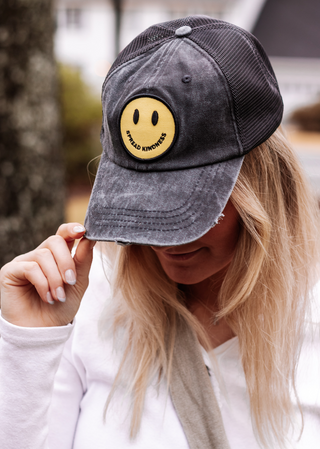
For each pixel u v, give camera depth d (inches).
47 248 40.3
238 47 37.0
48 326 40.9
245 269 42.5
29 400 39.0
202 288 47.3
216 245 40.5
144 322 45.7
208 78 35.4
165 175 37.0
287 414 43.9
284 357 44.5
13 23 88.5
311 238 46.1
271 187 42.0
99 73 676.7
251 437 43.6
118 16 402.9
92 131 467.5
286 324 44.1
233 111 36.0
